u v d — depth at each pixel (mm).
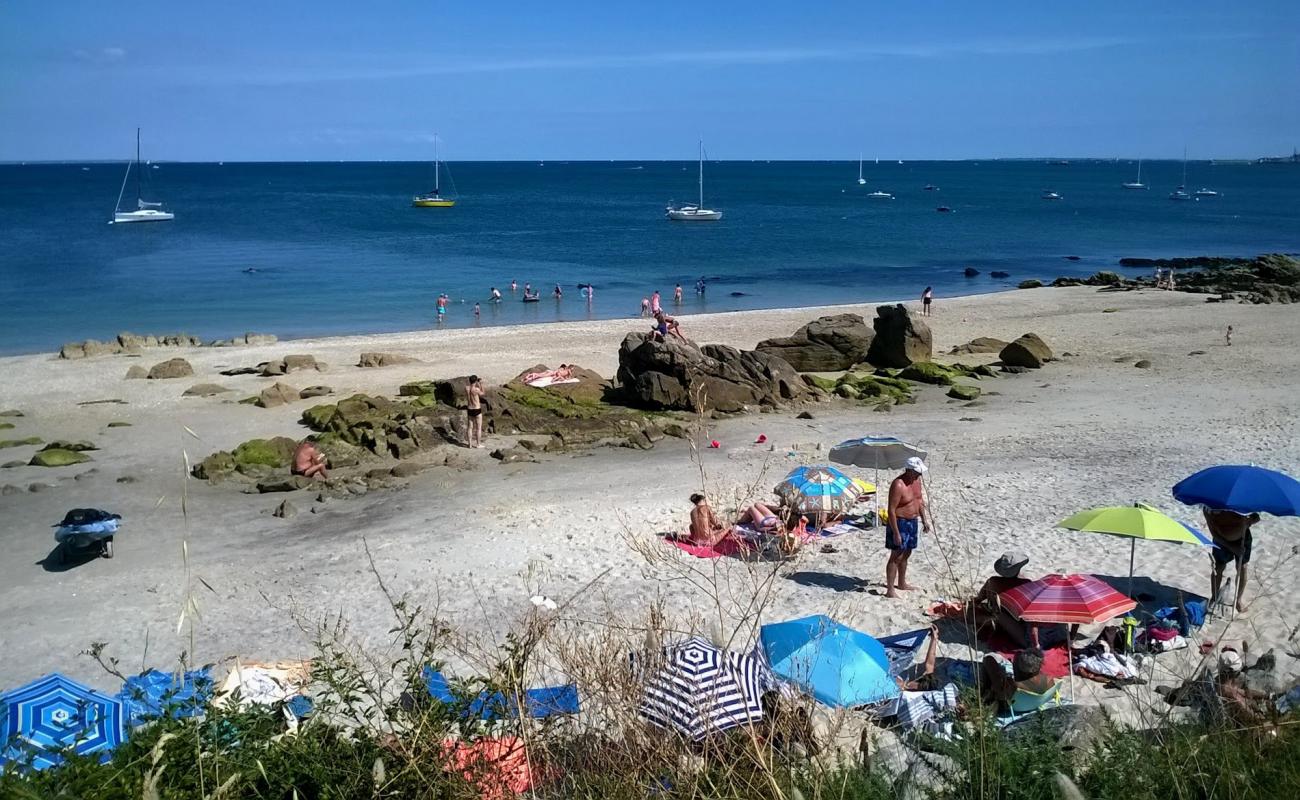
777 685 7023
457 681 7031
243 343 45688
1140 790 5887
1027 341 37469
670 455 25516
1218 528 12586
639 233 107188
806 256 86000
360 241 96500
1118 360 37031
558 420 29219
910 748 7402
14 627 15938
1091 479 20859
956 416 28875
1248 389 30531
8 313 55031
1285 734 6508
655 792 5676
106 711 8359
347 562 18172
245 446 26156
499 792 5891
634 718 6055
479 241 97375
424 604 15547
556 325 50562
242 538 20156
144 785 4828
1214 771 5973
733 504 20031
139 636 15250
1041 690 9547
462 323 53906
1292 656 10680
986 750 6328
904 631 12758
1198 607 12289
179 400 33281
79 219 123438
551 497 21812
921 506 14297
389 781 5719
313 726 6676
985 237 104750
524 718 6285
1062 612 11117
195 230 108438
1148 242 99625
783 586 14773
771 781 5379
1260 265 60250
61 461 26078
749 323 50125
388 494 22906
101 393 34438
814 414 29828
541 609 14062
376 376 36781
